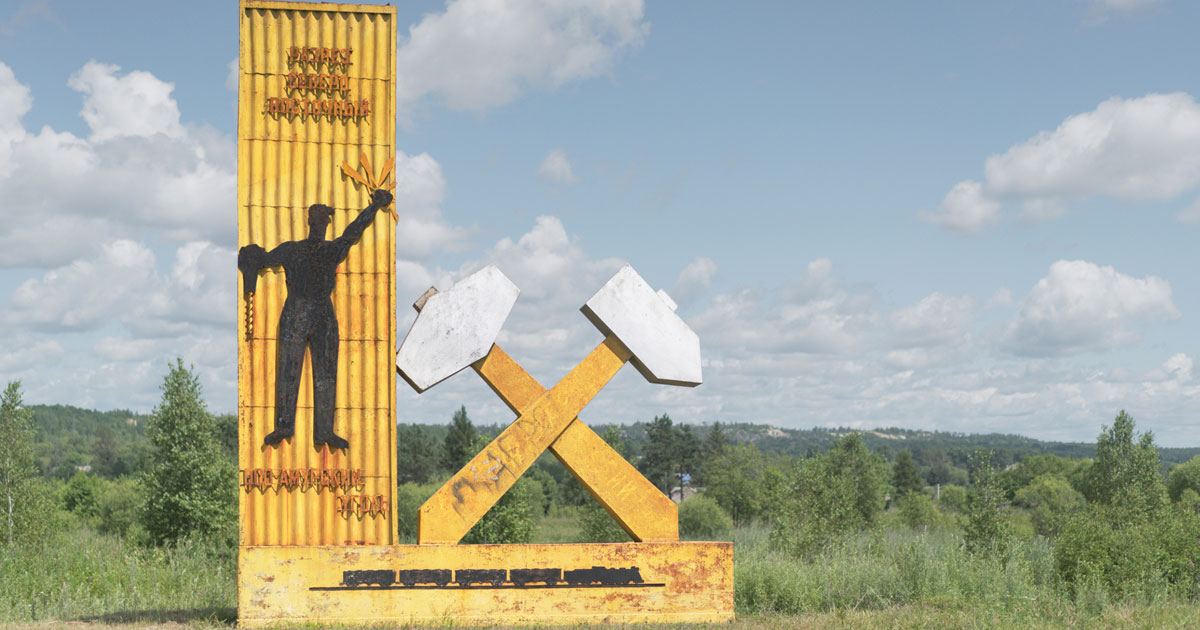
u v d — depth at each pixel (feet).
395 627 34.14
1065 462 209.77
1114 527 58.08
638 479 37.76
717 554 36.94
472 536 72.13
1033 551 59.26
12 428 72.64
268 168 35.40
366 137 36.14
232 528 71.97
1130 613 38.99
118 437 628.69
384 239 35.91
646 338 38.34
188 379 74.79
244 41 35.55
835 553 56.18
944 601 43.65
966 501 65.57
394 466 35.32
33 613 40.42
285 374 34.68
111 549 62.44
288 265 35.14
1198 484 161.99
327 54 36.01
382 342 35.60
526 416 37.09
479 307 36.78
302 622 34.04
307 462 34.71
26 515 69.82
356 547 34.63
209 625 34.50
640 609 36.27
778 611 42.27
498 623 35.24
